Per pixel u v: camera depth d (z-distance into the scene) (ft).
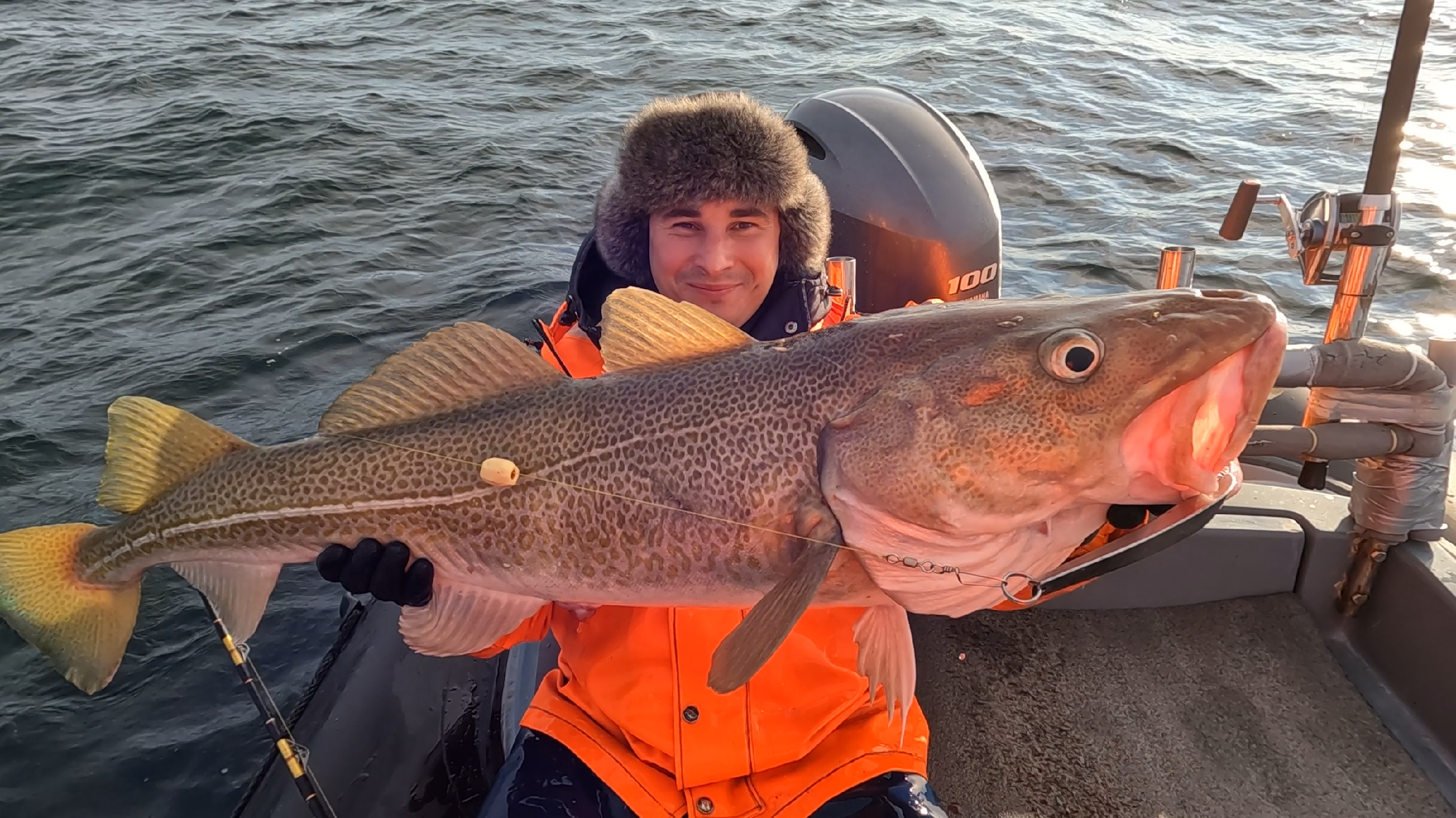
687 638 3.02
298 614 5.77
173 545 3.23
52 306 8.93
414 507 2.96
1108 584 4.17
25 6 22.26
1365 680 3.76
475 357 3.00
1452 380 3.40
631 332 2.93
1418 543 3.65
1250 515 4.06
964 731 3.72
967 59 16.55
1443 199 9.61
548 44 18.51
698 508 2.72
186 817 4.64
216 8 22.53
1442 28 16.56
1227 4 21.95
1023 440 2.47
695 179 3.36
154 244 10.11
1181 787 3.43
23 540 3.34
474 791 3.67
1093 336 2.45
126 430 3.28
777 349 2.78
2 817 4.64
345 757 3.73
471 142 13.02
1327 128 12.18
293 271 9.44
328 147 12.82
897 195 4.89
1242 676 3.83
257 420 7.14
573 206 10.98
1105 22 19.85
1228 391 2.39
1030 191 10.56
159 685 5.32
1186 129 12.37
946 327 2.64
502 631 3.04
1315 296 7.98
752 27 19.58
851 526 2.61
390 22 20.81
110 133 13.43
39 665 5.46
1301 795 3.37
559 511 2.84
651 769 3.00
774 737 2.97
